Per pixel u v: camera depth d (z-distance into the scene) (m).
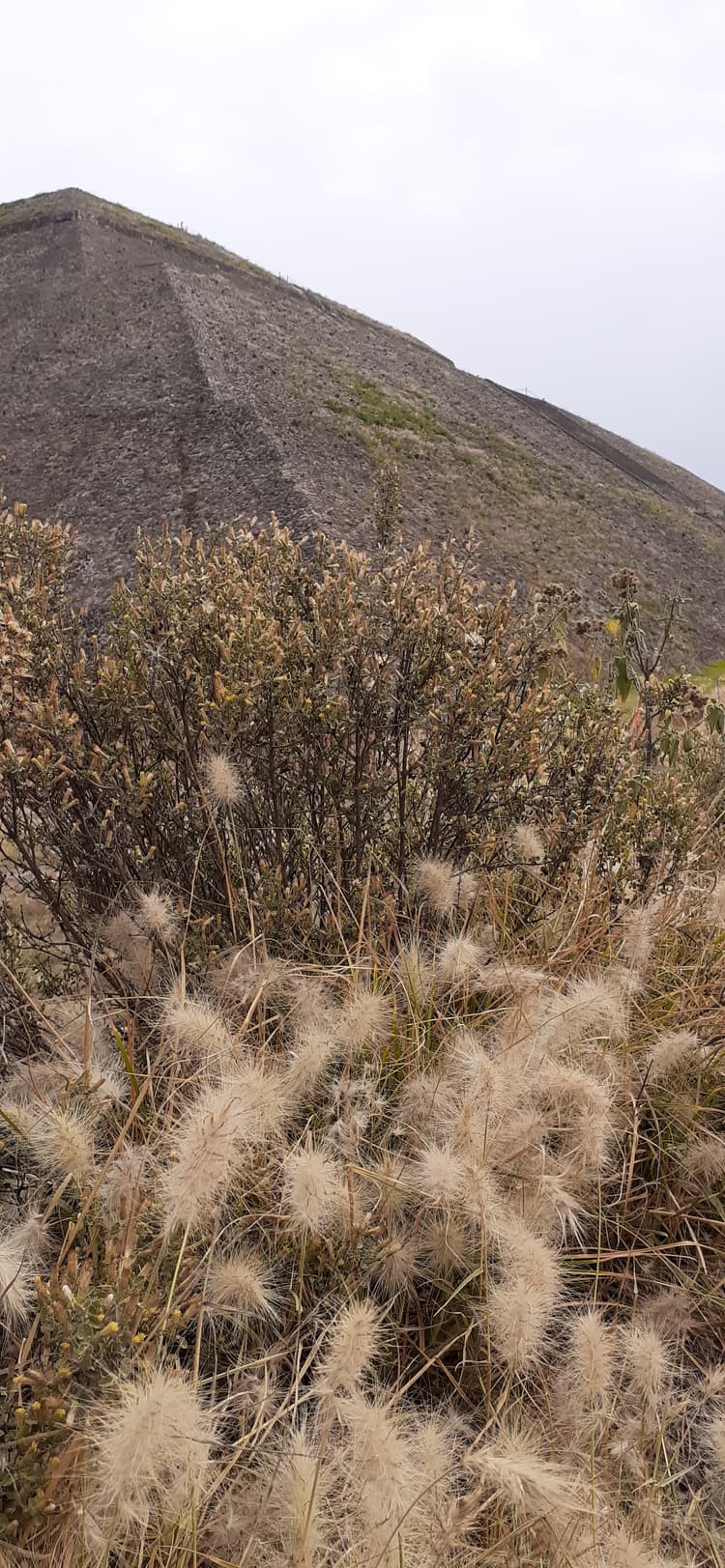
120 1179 1.53
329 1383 1.26
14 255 62.28
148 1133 1.71
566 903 2.53
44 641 2.42
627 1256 1.74
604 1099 1.65
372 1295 1.64
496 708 2.59
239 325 53.12
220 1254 1.51
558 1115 1.81
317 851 2.57
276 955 2.30
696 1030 2.15
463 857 2.65
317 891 2.56
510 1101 1.66
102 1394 1.21
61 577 2.85
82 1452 1.16
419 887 2.32
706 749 4.07
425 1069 1.89
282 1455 1.26
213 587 2.56
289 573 2.65
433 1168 1.49
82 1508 1.13
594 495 54.72
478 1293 1.64
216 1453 1.41
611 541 47.81
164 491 35.47
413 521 36.69
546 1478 1.20
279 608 2.58
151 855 2.38
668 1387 1.60
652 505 58.41
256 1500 1.26
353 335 66.50
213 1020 1.70
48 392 45.22
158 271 57.22
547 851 2.70
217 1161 1.28
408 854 2.63
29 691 2.35
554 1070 1.69
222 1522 1.25
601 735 2.76
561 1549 1.23
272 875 2.36
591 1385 1.36
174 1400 1.10
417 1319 1.66
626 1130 1.85
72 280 56.75
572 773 2.77
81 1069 1.80
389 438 45.97
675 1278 1.79
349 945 2.33
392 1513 1.17
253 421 38.31
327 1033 1.79
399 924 2.49
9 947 2.30
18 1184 1.72
